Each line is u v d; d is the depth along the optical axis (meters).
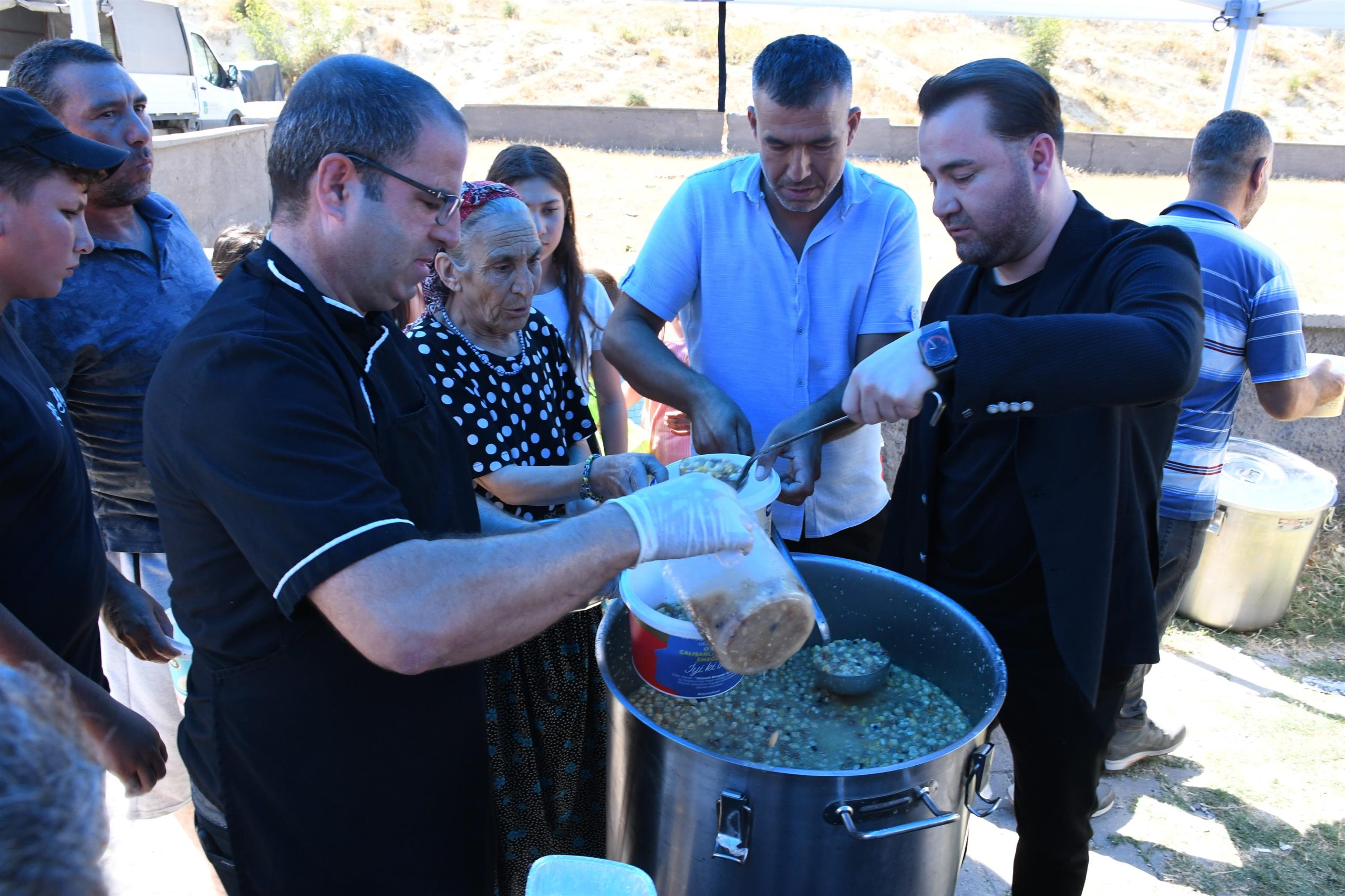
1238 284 2.53
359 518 1.09
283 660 1.28
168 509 1.26
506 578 1.11
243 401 1.12
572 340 2.84
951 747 1.42
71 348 2.06
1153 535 1.83
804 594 1.40
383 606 1.07
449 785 1.46
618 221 10.34
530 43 25.22
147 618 1.98
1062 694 1.85
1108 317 1.39
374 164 1.20
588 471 1.92
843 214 2.28
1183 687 3.25
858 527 2.57
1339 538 4.11
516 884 2.10
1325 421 4.05
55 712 0.66
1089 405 1.39
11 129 1.50
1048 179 1.64
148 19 12.35
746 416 2.24
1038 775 1.94
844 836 1.39
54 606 1.64
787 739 1.72
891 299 2.36
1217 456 2.60
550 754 2.02
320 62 1.25
